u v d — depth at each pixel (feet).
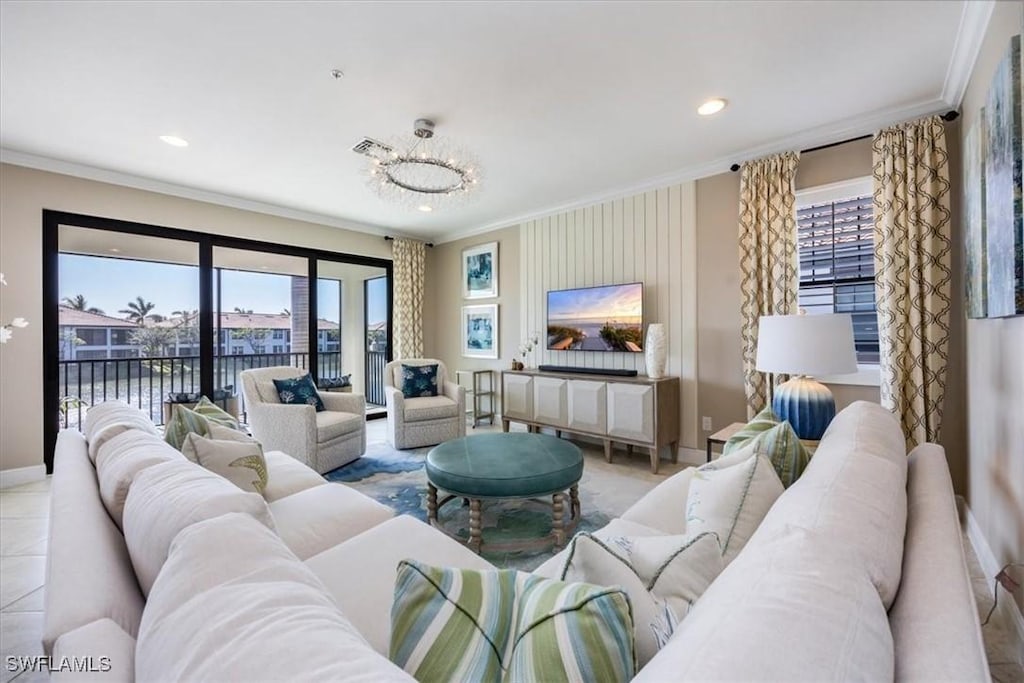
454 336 18.92
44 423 10.91
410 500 9.45
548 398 13.66
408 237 18.90
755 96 8.02
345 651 1.58
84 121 8.79
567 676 1.76
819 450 4.05
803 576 1.85
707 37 6.42
